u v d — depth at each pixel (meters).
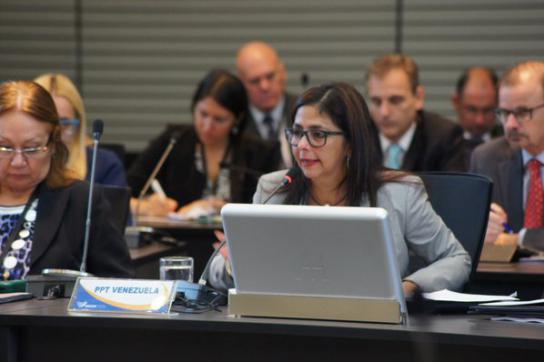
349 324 3.85
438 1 12.86
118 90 13.58
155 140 9.28
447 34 12.85
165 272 4.91
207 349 4.04
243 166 9.01
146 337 4.07
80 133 6.54
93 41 13.59
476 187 5.43
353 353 3.89
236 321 3.89
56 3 13.59
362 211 3.76
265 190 5.11
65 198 5.30
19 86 5.17
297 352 3.95
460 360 3.78
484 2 12.73
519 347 3.58
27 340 4.14
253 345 3.99
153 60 13.55
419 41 12.94
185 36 13.48
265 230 3.91
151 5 13.54
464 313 4.31
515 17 12.66
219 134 8.86
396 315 3.87
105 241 5.35
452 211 5.47
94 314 4.07
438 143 8.59
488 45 12.76
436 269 4.79
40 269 5.13
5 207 5.31
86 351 4.11
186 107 13.51
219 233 4.75
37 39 13.61
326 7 13.17
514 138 6.81
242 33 13.40
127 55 13.57
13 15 13.61
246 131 10.12
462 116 10.63
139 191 9.11
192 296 4.32
